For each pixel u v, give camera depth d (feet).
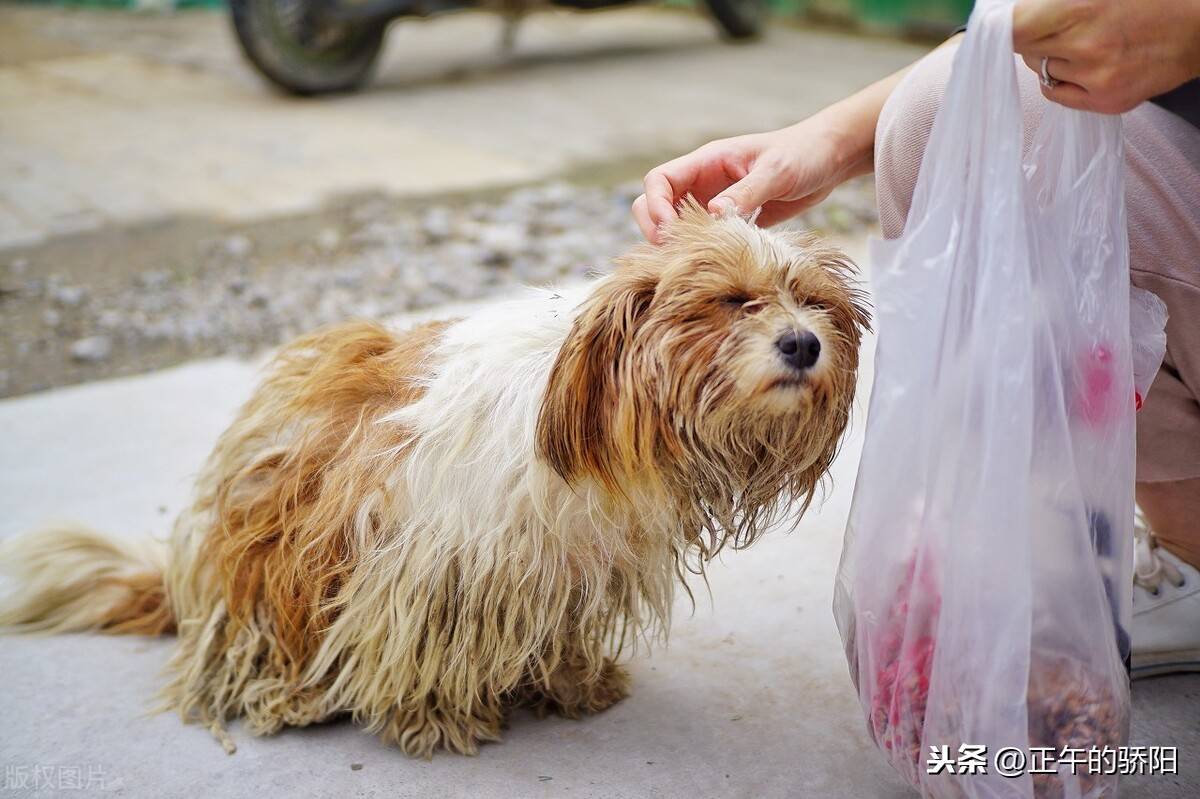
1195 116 6.17
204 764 6.98
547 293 6.76
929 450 5.54
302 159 22.99
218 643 7.57
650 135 24.67
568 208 19.47
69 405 12.41
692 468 6.14
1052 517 5.49
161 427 11.86
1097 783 5.78
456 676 6.82
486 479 6.28
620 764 6.93
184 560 7.82
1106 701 5.66
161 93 29.48
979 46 5.20
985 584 5.36
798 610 8.54
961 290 5.39
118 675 7.89
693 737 7.17
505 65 32.78
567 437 5.86
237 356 14.07
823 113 7.50
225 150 23.76
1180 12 4.85
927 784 5.82
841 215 18.76
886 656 5.90
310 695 7.26
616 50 34.83
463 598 6.58
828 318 5.95
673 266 5.70
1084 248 5.61
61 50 35.78
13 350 14.44
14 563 8.35
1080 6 4.92
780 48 34.86
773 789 6.66
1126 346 5.63
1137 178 6.32
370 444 6.73
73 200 20.51
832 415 6.13
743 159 7.17
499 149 23.67
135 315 15.52
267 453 7.29
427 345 7.10
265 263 17.39
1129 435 5.65
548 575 6.45
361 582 6.72
